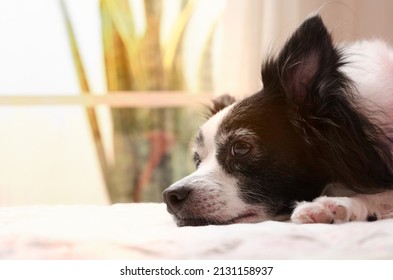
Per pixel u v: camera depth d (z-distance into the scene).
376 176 1.55
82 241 0.95
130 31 3.63
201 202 1.48
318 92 1.56
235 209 1.49
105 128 3.66
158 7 3.64
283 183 1.52
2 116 3.61
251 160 1.53
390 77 1.64
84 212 1.57
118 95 3.59
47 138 3.65
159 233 1.04
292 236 0.96
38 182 3.67
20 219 1.36
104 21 3.61
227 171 1.55
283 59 1.63
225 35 2.98
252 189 1.51
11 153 3.63
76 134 3.66
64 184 3.69
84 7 3.61
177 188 1.49
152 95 3.61
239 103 1.66
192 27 3.66
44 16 3.59
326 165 1.54
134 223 1.27
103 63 3.63
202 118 2.03
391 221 1.26
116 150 3.67
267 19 2.84
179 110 3.63
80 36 3.62
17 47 3.58
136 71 3.64
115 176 3.68
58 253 0.90
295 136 1.56
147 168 3.68
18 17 3.57
